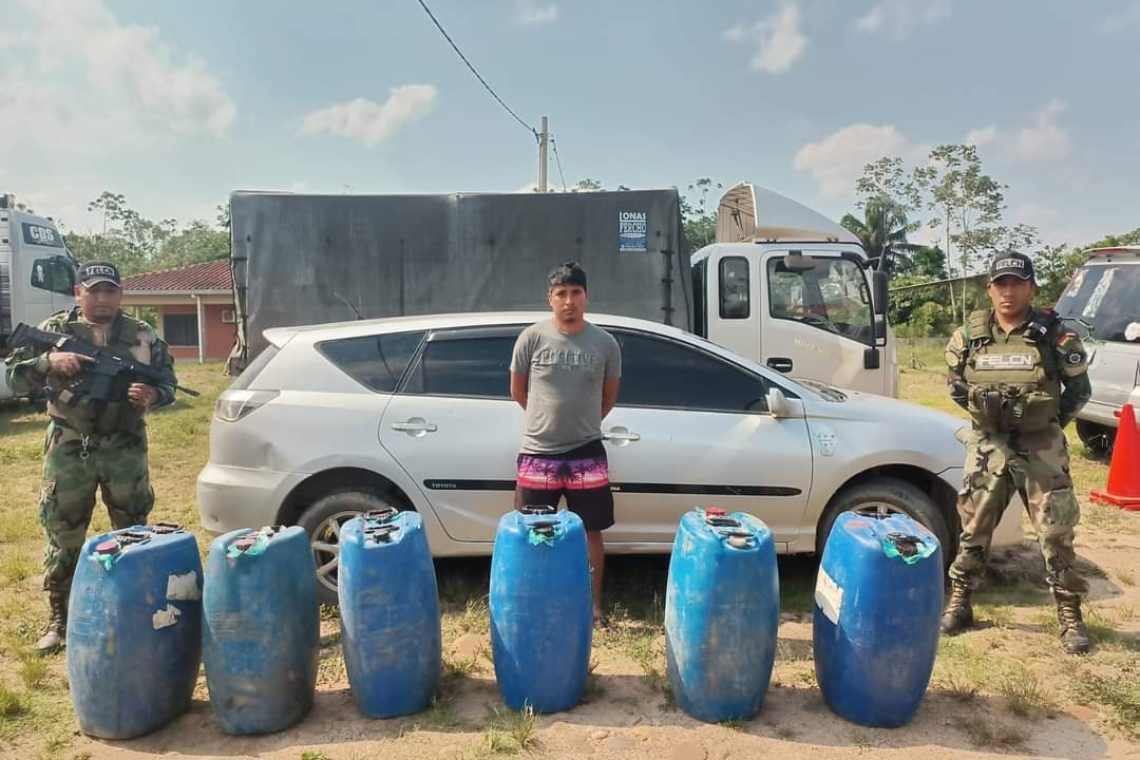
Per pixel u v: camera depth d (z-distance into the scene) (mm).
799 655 3785
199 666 3291
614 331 4492
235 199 6621
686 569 3098
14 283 12586
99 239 59062
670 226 6621
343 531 3172
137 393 3857
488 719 3189
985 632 4000
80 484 3855
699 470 4246
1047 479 3781
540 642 3121
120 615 2947
